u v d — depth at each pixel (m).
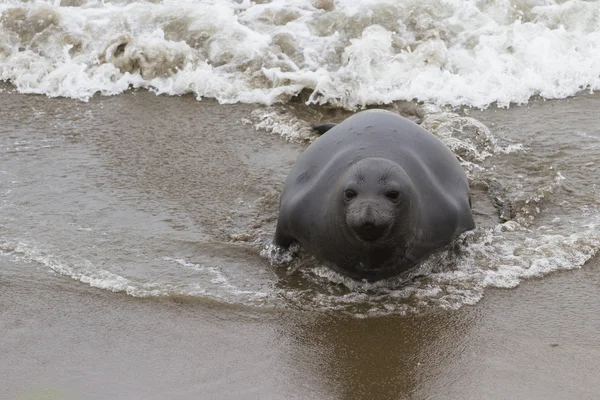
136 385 11.95
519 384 11.91
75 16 25.67
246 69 23.50
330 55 24.02
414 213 13.97
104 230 16.31
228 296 14.27
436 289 14.37
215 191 17.89
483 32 24.56
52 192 17.72
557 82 22.88
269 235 16.27
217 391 11.85
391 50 23.97
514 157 19.05
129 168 18.86
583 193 17.36
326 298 14.27
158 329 13.35
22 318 13.59
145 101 22.47
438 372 12.27
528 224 16.30
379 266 14.23
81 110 21.97
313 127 19.66
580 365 12.29
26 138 20.33
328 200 14.31
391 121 15.61
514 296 14.16
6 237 15.95
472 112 21.61
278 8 25.84
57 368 12.33
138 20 25.36
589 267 14.89
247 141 20.20
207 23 24.95
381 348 12.91
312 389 11.91
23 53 24.41
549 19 25.17
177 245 15.84
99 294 14.26
